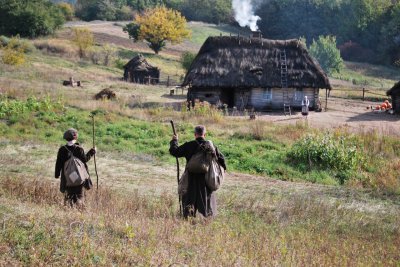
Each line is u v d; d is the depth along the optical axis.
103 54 93.06
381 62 147.00
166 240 8.62
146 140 29.64
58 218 8.93
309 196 16.59
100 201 12.01
